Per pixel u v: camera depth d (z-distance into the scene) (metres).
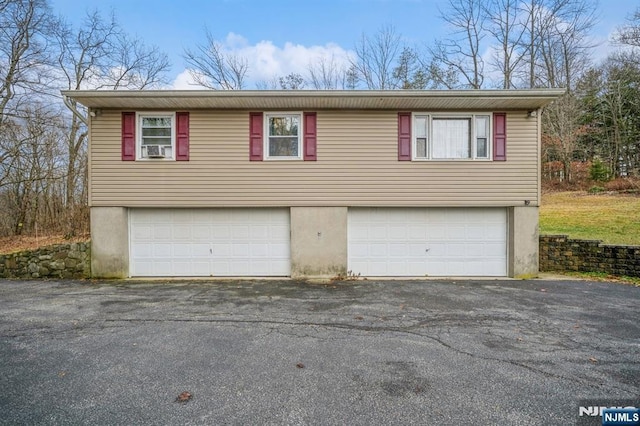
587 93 23.16
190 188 8.41
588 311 5.50
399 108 8.38
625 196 16.23
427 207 8.62
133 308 5.75
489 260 8.63
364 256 8.66
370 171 8.44
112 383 3.21
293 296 6.59
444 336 4.41
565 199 16.67
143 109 8.35
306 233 8.48
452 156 8.48
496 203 8.41
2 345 4.13
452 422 2.62
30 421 2.63
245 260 8.71
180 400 2.92
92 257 8.45
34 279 8.41
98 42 17.28
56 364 3.61
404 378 3.30
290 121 8.52
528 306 5.80
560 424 2.60
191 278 8.53
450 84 19.78
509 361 3.66
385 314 5.39
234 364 3.60
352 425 2.58
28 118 14.26
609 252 8.30
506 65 19.80
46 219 16.25
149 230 8.68
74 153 15.93
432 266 8.66
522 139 8.38
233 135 8.42
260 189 8.45
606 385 3.16
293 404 2.85
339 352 3.91
